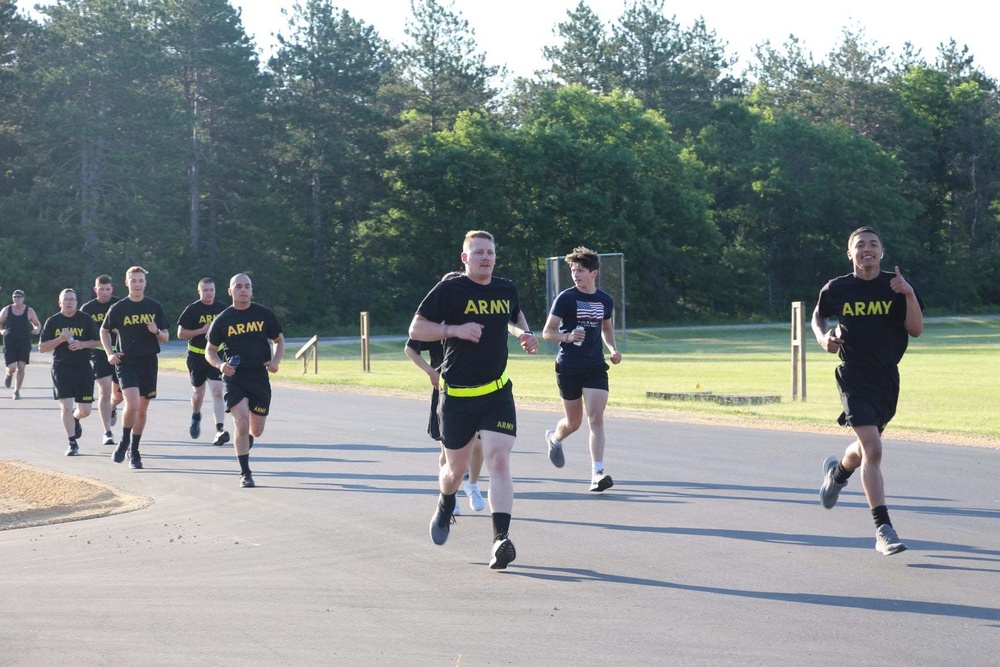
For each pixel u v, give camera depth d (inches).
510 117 3801.7
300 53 2942.9
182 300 2578.7
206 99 2753.4
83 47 2529.5
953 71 4224.9
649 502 375.9
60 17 2751.0
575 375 399.5
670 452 506.9
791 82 4114.2
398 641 218.2
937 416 676.1
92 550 313.3
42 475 452.4
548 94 3248.0
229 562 293.1
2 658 210.2
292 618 236.1
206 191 2810.0
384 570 280.8
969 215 3818.9
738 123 3622.0
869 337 293.0
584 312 396.5
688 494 391.5
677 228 3159.5
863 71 3897.6
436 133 3097.9
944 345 1854.1
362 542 316.8
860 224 3408.0
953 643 211.8
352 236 2962.6
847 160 3412.9
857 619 229.3
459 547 309.0
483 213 2977.4
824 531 323.0
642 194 3034.0
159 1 2738.7
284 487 420.8
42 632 227.6
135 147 2532.0
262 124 2770.7
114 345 530.0
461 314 279.1
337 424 656.4
